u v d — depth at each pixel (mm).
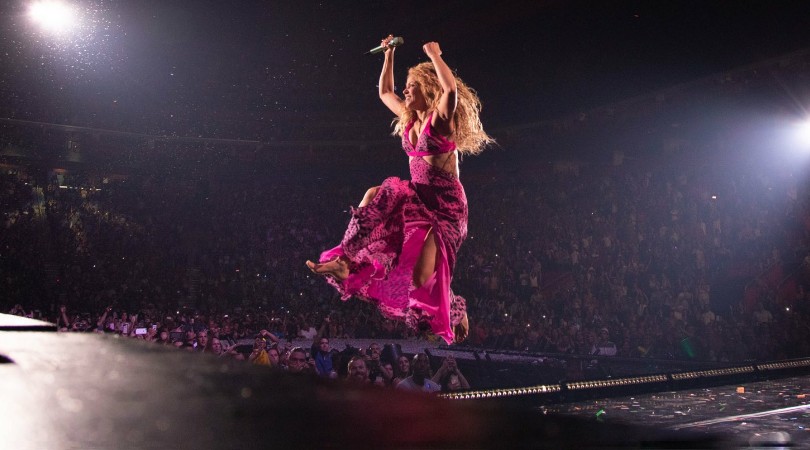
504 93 26281
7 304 23281
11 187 27297
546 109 25297
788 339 13211
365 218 3420
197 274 26328
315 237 28906
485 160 27750
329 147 31031
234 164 31328
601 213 22484
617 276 19078
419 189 3520
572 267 20844
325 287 25281
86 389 787
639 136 22953
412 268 3445
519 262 22031
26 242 25531
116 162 30094
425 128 3484
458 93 3551
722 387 4062
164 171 30625
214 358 1117
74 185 29453
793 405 3324
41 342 1412
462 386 7152
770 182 18547
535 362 12203
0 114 28156
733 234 18406
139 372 924
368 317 20297
